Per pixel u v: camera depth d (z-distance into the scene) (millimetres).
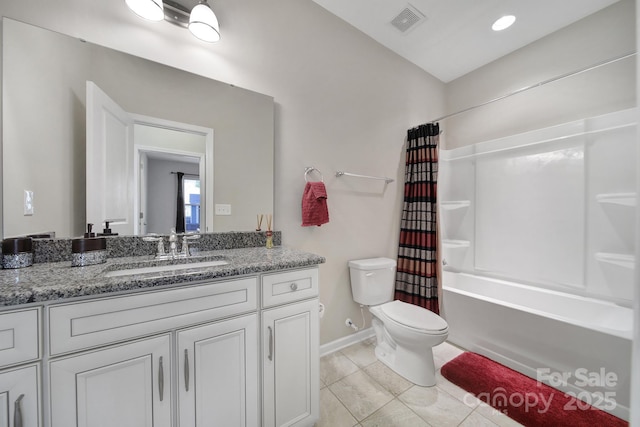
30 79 1027
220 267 949
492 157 2346
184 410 855
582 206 1814
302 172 1740
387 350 1786
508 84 2268
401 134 2309
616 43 1717
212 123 1413
